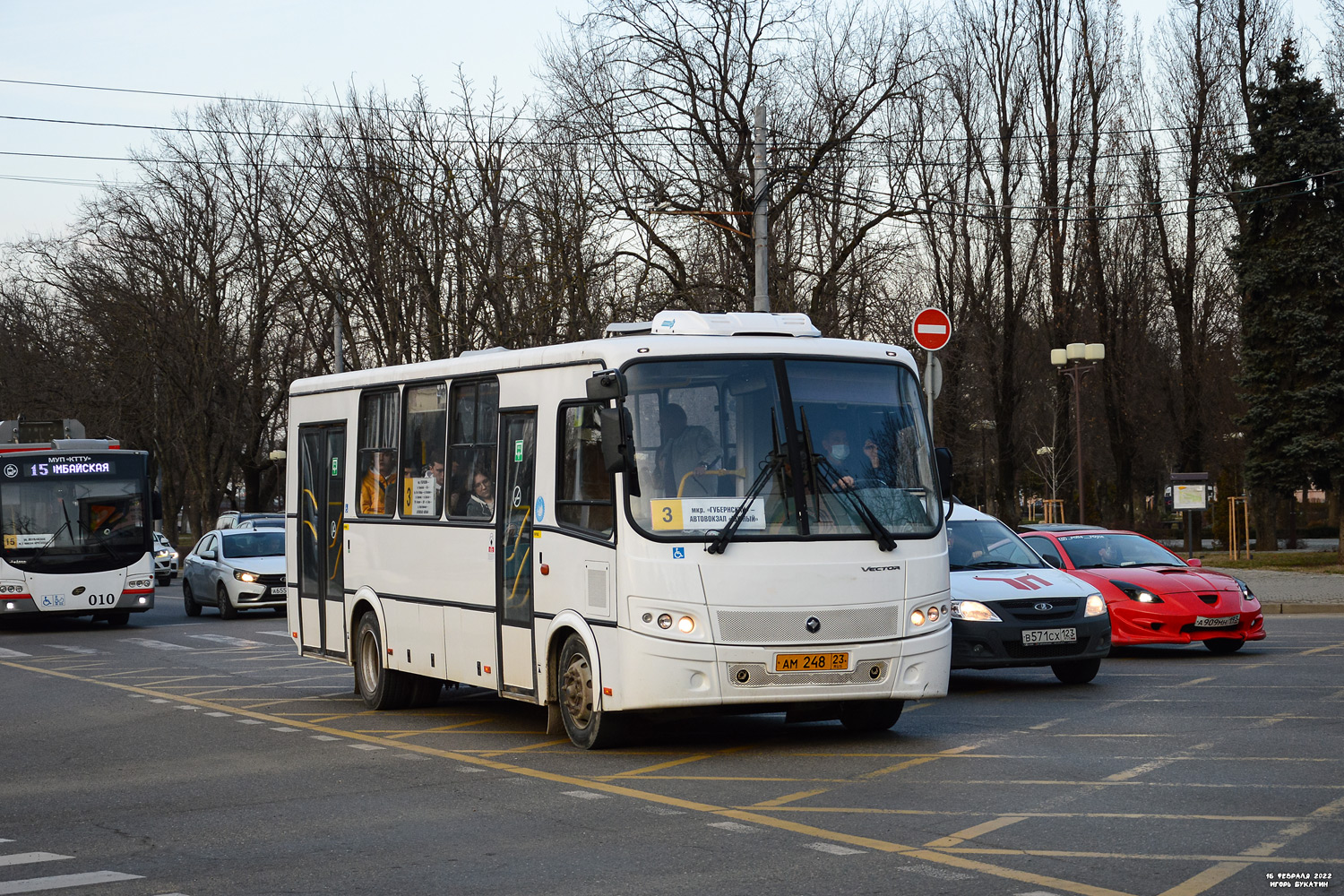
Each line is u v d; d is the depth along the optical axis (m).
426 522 12.96
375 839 7.83
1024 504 77.00
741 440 10.40
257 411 55.03
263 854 7.51
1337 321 37.97
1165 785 8.86
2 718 14.03
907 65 39.28
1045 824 7.76
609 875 6.78
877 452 10.73
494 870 6.97
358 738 11.98
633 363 10.40
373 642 14.07
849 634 10.23
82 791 9.70
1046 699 13.52
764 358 10.63
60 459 26.52
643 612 10.02
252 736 12.29
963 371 51.22
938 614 10.66
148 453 27.28
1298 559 38.50
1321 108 38.34
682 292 37.00
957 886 6.42
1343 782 8.84
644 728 10.98
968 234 49.22
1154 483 74.06
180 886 6.81
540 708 14.00
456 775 9.92
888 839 7.47
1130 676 15.27
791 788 9.06
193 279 52.91
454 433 12.66
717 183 37.06
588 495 10.62
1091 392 57.75
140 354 53.78
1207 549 52.09
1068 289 50.88
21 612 25.92
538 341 37.06
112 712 14.23
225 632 25.39
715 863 6.99
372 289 43.53
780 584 10.09
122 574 26.55
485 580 11.98
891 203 39.81
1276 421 38.69
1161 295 53.31
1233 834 7.39
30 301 59.72
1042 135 49.59
